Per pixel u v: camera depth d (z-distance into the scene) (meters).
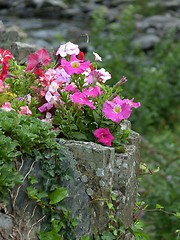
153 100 9.64
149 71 9.84
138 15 14.16
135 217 3.90
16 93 3.85
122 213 3.56
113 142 3.66
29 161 3.28
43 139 3.32
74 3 15.63
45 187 3.31
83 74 3.76
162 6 15.02
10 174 3.14
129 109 3.64
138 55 10.58
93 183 3.43
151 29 13.28
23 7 15.05
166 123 9.71
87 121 3.67
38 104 3.76
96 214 3.45
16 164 3.24
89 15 14.86
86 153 3.42
